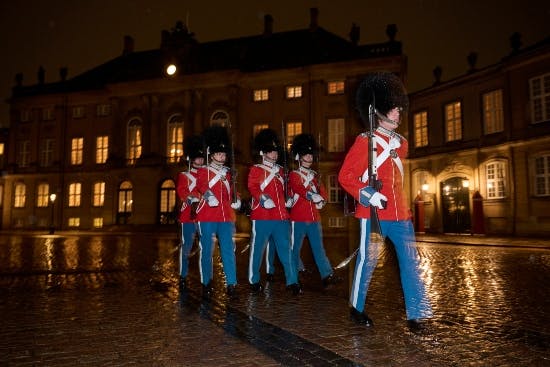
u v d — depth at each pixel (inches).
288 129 1290.6
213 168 264.2
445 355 147.2
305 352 150.8
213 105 1339.8
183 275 290.7
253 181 264.2
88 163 1489.9
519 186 922.1
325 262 294.4
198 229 265.9
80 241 856.3
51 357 148.6
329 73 1254.9
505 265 410.9
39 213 1519.4
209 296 254.7
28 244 759.1
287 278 259.3
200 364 140.5
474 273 354.3
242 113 1331.2
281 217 261.7
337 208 1214.9
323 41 1407.5
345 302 233.5
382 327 181.8
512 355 147.0
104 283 309.1
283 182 278.4
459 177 1056.2
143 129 1385.3
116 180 1411.2
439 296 252.2
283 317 200.2
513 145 927.7
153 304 233.0
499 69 965.2
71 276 346.6
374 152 183.8
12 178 1558.8
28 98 1553.9
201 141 291.9
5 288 287.7
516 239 786.2
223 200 262.4
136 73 1419.8
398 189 188.7
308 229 297.0
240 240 871.7
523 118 919.0
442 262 439.5
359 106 199.3
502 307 221.6
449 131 1090.7
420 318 181.6
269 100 1312.7
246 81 1326.3
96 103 1508.4
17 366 140.5
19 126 1579.7
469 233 1015.6
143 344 161.9
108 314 209.9
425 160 1135.0
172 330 180.4
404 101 189.9
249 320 195.2
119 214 1414.9
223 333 175.3
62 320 198.7
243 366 138.3
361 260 187.5
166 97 1390.3
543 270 372.2
